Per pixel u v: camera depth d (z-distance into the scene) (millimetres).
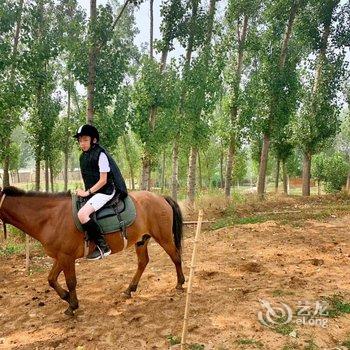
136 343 4656
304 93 23766
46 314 5660
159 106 18047
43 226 5270
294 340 4535
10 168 35219
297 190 46531
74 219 5133
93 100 15469
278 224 12141
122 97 17406
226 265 7918
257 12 22188
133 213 5637
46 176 23469
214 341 4578
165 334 4844
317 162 33750
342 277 6914
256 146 31188
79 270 8055
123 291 6531
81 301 6129
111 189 5426
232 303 5754
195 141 19641
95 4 14820
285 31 23391
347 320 5105
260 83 22062
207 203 18266
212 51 19578
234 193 21391
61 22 16578
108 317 5469
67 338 4832
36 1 16516
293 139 24781
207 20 19297
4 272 8078
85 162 5367
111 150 17516
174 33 18625
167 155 34281
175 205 6531
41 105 21359
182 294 6273
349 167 30484
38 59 16422
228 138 21609
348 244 9453
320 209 16109
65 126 24828
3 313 5797
